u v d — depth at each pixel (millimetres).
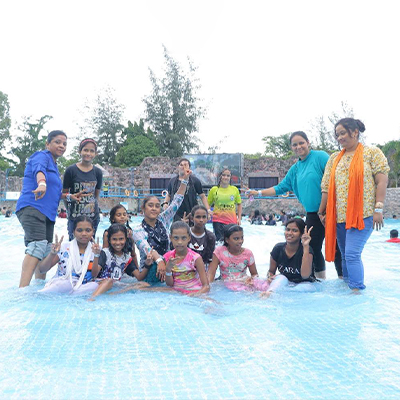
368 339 2533
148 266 4453
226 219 6637
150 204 4641
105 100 41969
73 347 2391
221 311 3227
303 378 1973
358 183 4020
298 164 5125
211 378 1973
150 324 2875
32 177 4496
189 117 40906
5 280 4684
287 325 2852
